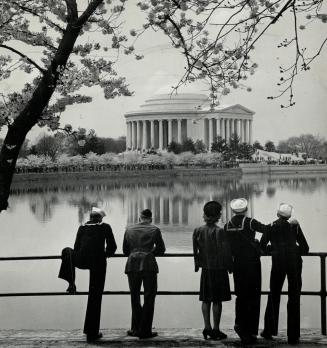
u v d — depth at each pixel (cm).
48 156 14850
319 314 2503
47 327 2366
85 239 1412
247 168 19650
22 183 14150
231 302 2698
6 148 1354
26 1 1538
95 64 1535
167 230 6594
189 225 7062
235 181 15738
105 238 1430
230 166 19975
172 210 8744
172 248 5134
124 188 13112
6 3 1495
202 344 1350
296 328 1341
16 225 6844
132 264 1412
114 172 16300
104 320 2495
